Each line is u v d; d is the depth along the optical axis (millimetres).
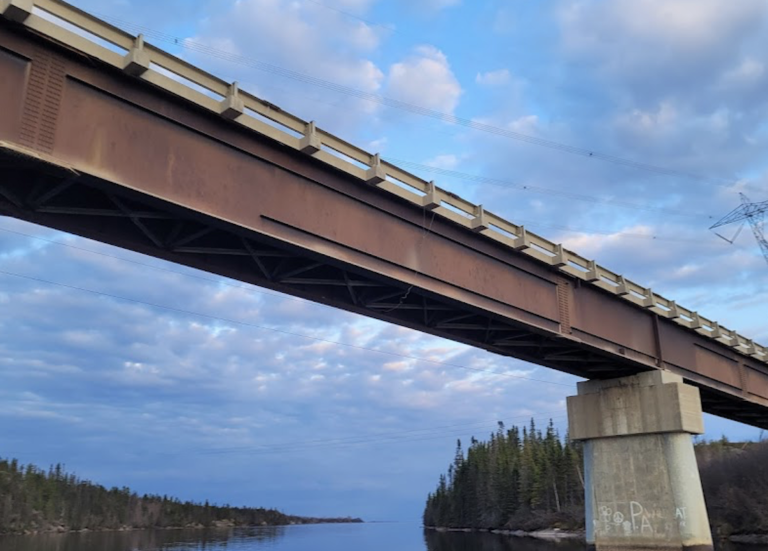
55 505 191000
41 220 19625
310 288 26953
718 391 45531
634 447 40625
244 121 20422
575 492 126438
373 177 23969
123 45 18031
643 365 39625
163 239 22281
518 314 30875
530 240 31875
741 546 62250
